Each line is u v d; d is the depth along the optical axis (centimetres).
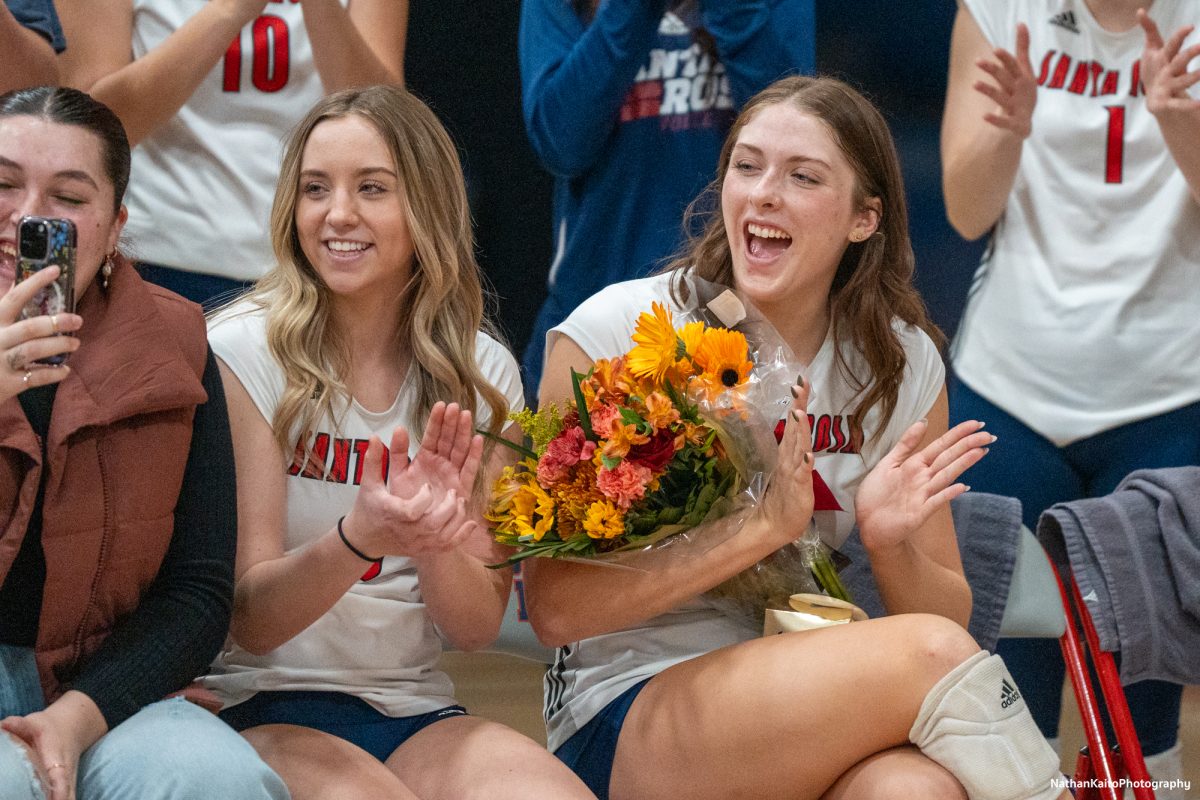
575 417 526
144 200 741
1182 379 803
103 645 482
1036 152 837
